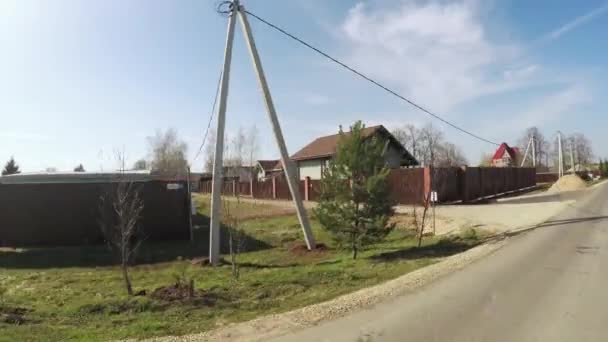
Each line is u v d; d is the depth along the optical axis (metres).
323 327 5.85
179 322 6.49
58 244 16.62
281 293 8.30
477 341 5.05
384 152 12.41
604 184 47.84
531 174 44.81
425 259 11.11
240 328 6.04
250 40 12.91
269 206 28.52
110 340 5.68
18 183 16.55
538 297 6.80
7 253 15.11
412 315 6.16
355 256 12.07
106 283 10.00
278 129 13.31
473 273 8.76
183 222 17.16
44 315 7.04
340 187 12.12
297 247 13.95
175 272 10.55
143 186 16.80
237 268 10.65
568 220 16.12
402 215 19.75
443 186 23.98
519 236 13.22
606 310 6.01
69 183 16.64
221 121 12.21
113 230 15.62
